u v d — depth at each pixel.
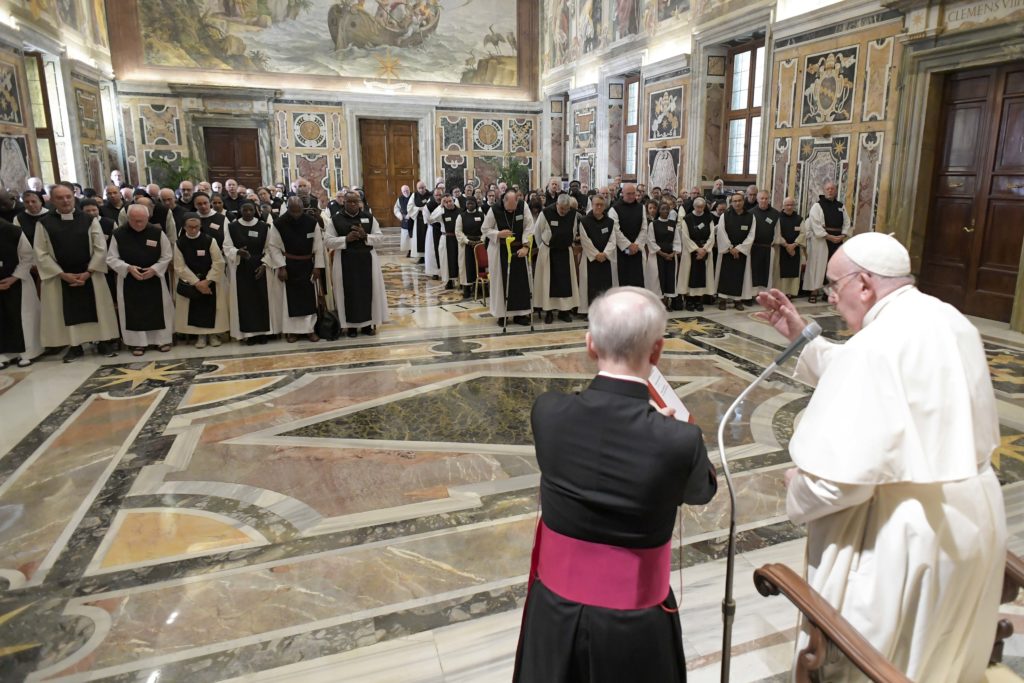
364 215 7.34
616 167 15.30
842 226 8.89
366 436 4.61
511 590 2.91
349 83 17.02
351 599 2.86
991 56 7.05
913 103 7.98
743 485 3.84
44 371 6.18
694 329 7.70
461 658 2.50
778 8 9.94
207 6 15.64
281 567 3.09
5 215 6.55
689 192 10.82
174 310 6.96
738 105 11.59
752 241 8.72
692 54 11.76
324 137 16.88
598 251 8.02
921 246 8.37
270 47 16.27
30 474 4.05
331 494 3.78
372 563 3.12
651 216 8.53
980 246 7.76
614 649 1.44
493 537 3.33
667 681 1.49
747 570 3.02
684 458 1.39
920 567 1.53
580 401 1.49
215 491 3.82
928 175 8.15
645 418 1.43
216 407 5.20
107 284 6.61
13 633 2.65
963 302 8.03
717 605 2.78
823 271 9.02
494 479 3.96
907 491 1.56
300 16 16.36
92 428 4.77
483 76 18.14
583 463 1.44
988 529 1.59
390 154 17.95
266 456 4.29
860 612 1.58
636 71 14.16
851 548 1.63
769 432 4.59
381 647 2.56
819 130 9.37
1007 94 7.24
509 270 7.59
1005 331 7.14
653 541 1.44
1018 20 6.66
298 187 8.69
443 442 4.50
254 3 15.97
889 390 1.51
